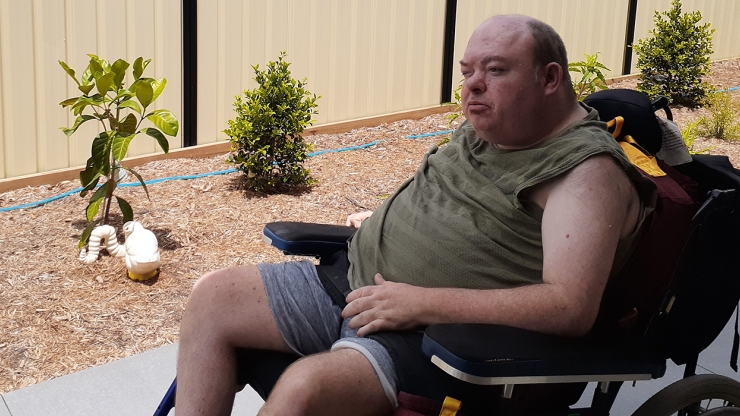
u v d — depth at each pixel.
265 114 4.99
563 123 2.20
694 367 2.35
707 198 2.20
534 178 2.07
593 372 1.90
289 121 5.12
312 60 6.31
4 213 4.79
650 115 2.33
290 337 2.21
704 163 2.34
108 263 4.13
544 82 2.15
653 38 8.31
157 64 5.59
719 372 3.25
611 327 2.20
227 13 5.81
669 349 2.24
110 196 4.30
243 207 4.93
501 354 1.79
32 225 4.62
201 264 4.19
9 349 3.37
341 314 2.20
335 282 2.34
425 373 1.98
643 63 8.29
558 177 2.04
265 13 5.98
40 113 5.21
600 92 2.44
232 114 6.02
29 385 3.13
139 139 5.65
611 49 8.51
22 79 5.10
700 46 8.24
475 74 2.17
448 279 2.16
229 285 2.23
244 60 5.97
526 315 1.92
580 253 1.93
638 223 2.09
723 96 7.50
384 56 6.75
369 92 6.74
